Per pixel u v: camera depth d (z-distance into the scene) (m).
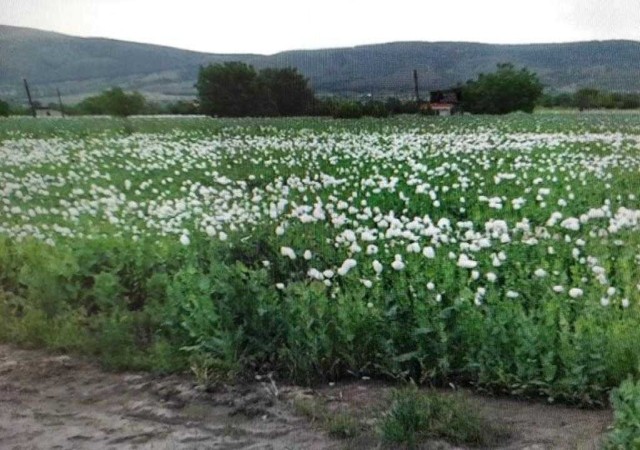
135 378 5.99
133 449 4.70
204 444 4.76
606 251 8.02
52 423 5.13
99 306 7.36
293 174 15.29
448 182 13.76
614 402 4.34
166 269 7.66
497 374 5.48
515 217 10.60
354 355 5.96
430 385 5.70
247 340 6.16
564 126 25.03
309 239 8.78
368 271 7.57
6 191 13.22
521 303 6.78
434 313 6.00
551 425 4.90
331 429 4.89
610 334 5.61
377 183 13.33
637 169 14.59
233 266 6.84
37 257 7.99
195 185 12.24
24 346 6.84
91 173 15.91
